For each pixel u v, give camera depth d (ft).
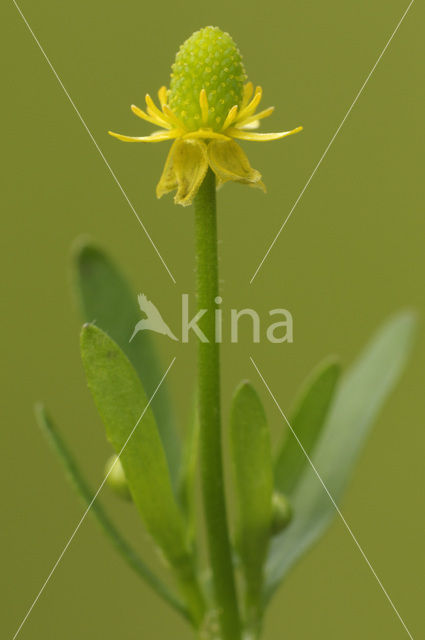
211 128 0.39
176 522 0.42
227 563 0.41
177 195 0.39
